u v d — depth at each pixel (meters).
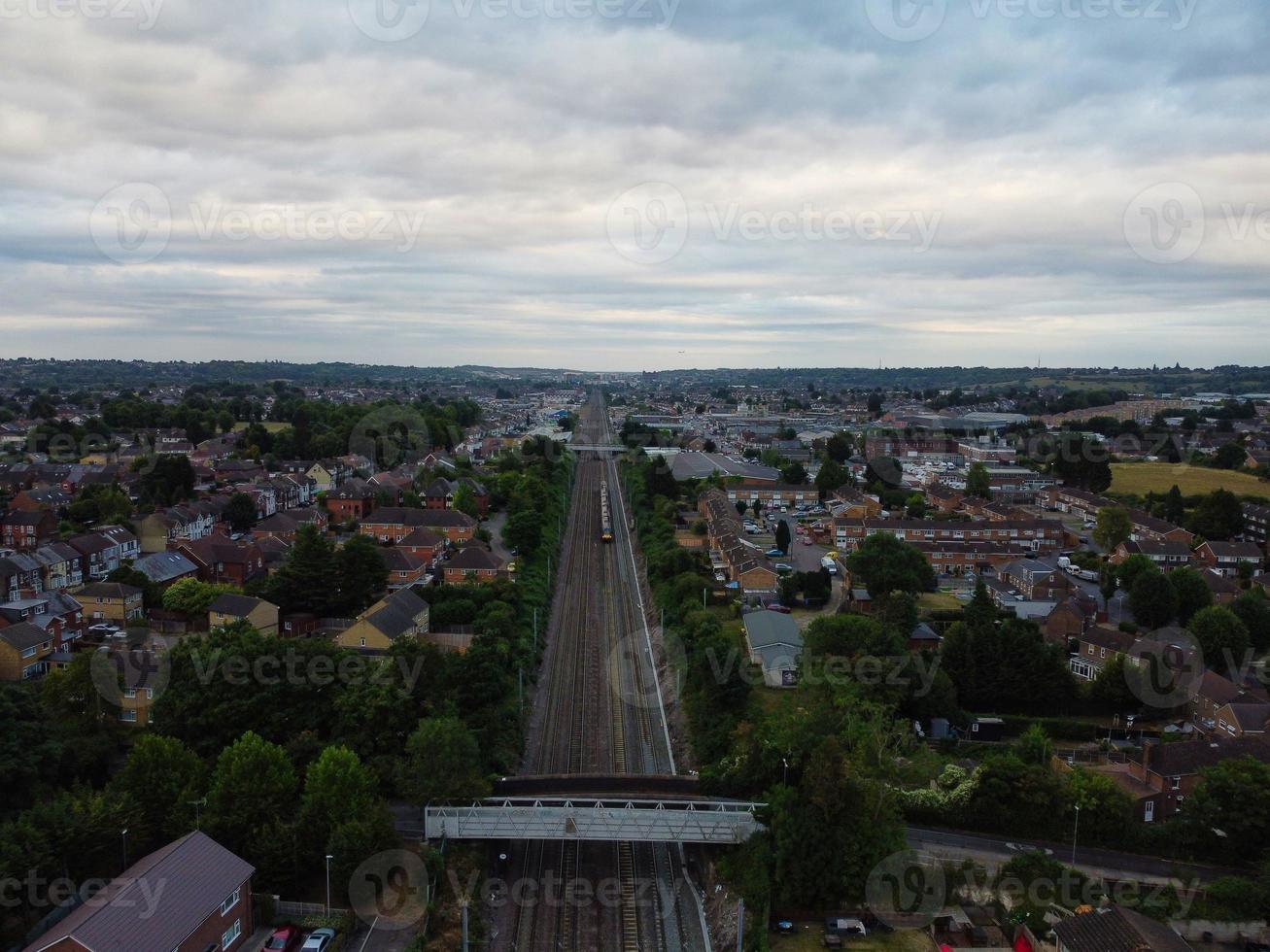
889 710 81.25
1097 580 132.38
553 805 67.00
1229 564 136.12
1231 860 66.50
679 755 81.75
